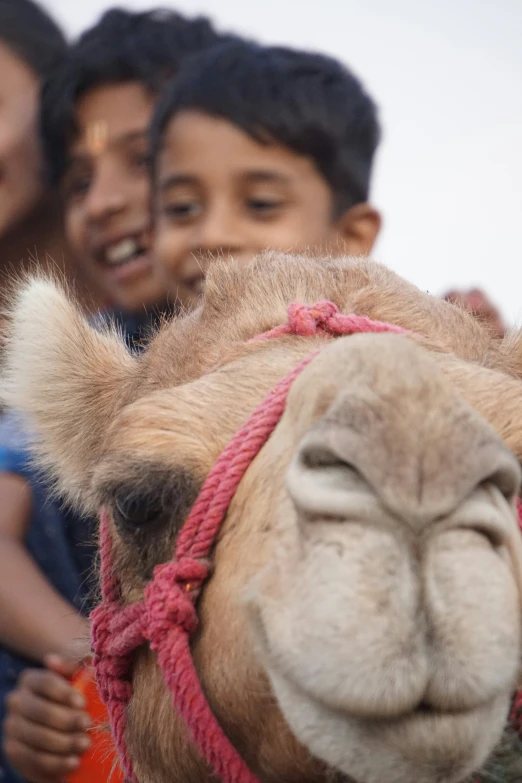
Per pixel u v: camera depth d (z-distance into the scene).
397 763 2.61
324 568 2.57
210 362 3.85
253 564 3.07
